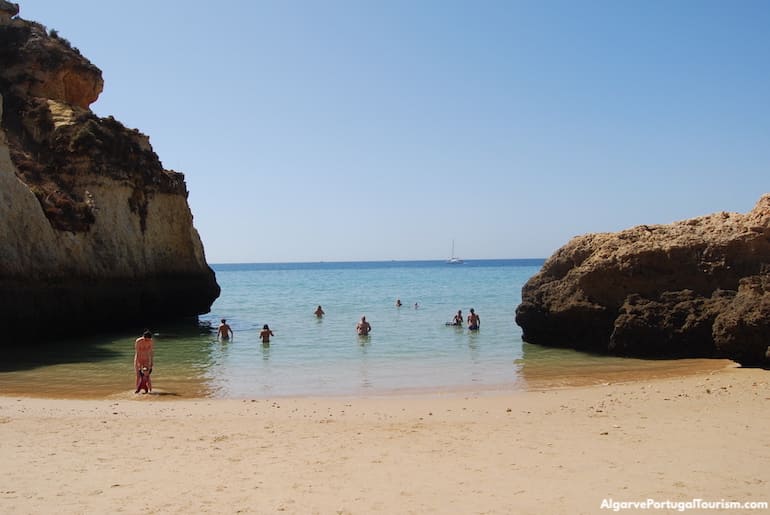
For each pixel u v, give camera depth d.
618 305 22.61
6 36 37.28
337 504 7.23
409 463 8.99
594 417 11.99
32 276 26.05
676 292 21.56
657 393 14.44
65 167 32.12
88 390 16.52
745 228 21.20
